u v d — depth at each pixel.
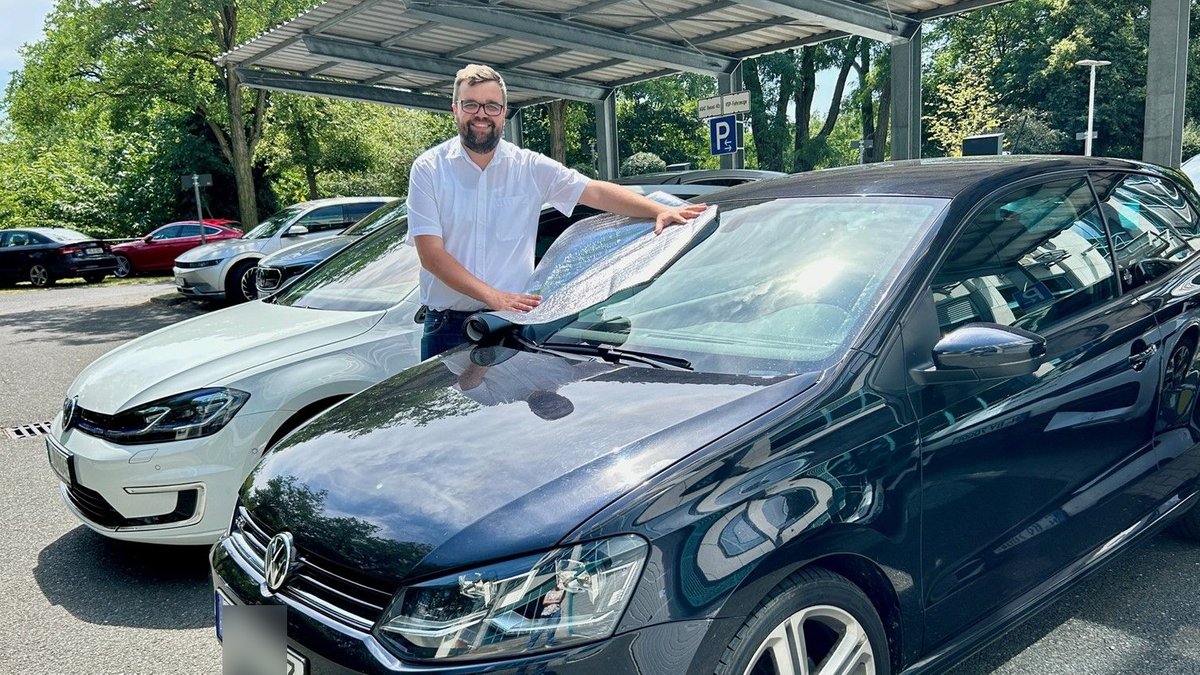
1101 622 3.10
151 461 3.57
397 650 1.82
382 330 4.13
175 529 3.63
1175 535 3.70
